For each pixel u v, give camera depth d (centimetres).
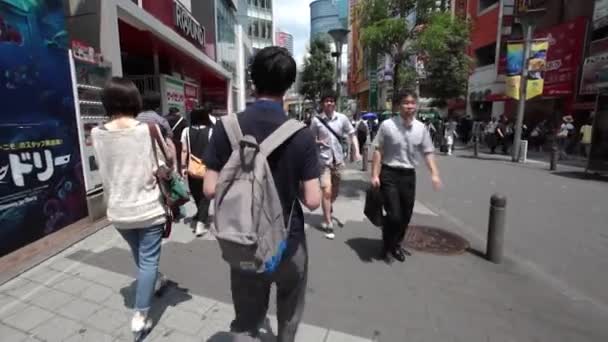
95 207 459
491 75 2198
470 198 707
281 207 144
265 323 261
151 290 240
